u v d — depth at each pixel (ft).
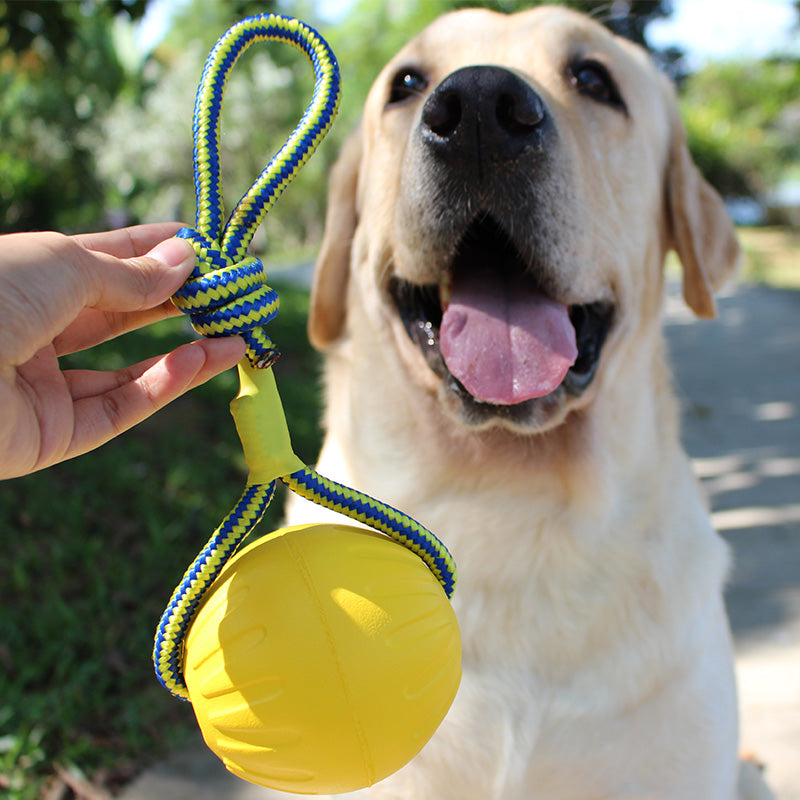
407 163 1.77
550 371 1.73
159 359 1.22
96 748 2.49
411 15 18.90
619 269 1.93
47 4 5.03
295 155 1.07
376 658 0.98
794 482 5.19
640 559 1.85
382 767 1.00
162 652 1.04
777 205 31.53
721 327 12.09
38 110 14.88
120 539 3.75
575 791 1.82
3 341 0.98
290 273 17.87
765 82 29.89
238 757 0.99
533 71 1.99
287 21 1.09
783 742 2.75
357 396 2.15
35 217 9.32
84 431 1.14
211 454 4.94
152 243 1.29
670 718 1.81
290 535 1.05
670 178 2.34
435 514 1.94
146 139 22.67
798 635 3.32
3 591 3.25
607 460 1.86
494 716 1.80
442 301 1.88
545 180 1.69
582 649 1.82
